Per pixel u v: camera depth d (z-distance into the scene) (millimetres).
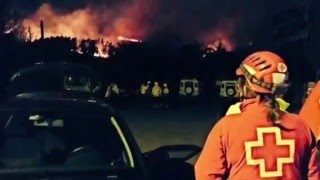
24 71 12266
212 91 32500
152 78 41438
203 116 20078
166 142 13328
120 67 42938
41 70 12227
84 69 12977
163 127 16422
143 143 13195
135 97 29016
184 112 22141
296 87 12672
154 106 25266
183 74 41312
